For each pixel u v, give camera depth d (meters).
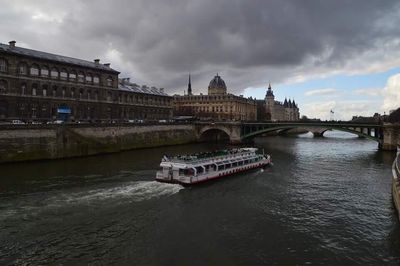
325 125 93.44
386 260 22.03
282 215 30.53
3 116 69.00
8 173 45.91
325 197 36.72
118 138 76.88
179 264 21.17
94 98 89.19
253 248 23.56
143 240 24.61
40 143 57.72
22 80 71.75
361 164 60.41
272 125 101.81
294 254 22.72
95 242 24.16
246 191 39.19
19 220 27.78
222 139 126.56
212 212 31.14
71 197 34.12
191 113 184.50
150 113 114.94
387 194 38.19
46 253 22.39
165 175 41.22
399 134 83.50
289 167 56.97
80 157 63.78
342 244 24.36
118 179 42.69
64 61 80.50
